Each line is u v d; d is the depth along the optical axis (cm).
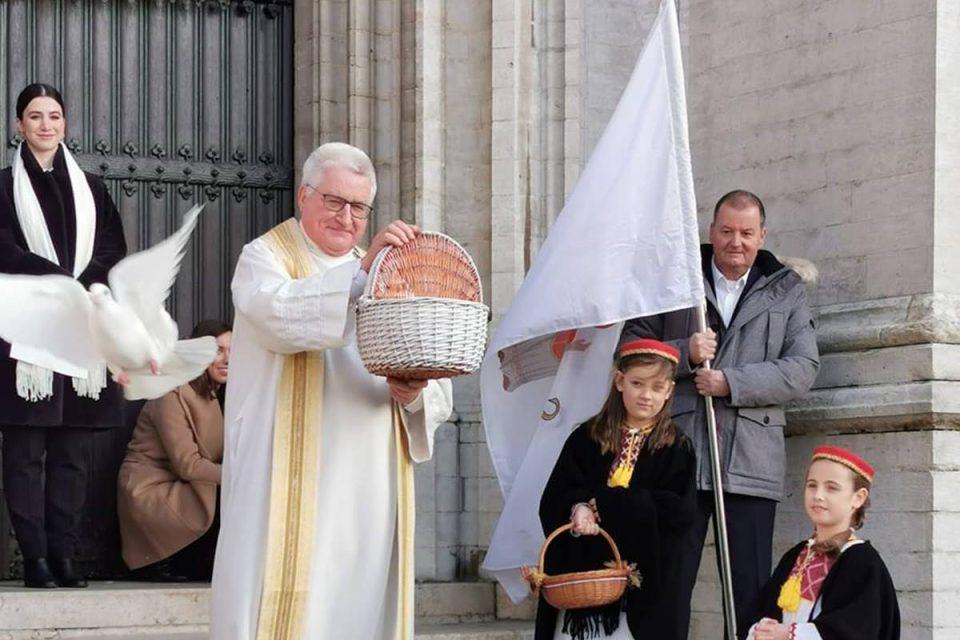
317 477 665
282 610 654
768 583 712
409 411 683
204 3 1127
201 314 1115
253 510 664
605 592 755
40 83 1029
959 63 930
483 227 1059
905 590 895
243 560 661
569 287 827
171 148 1120
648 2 1095
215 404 1011
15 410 899
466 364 635
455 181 1066
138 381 620
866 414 914
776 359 888
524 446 895
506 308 1041
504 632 943
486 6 1066
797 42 998
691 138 1057
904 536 898
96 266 941
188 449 991
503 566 878
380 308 629
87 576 1053
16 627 870
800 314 901
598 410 858
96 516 1059
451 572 1038
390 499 681
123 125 1111
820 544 698
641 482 782
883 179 947
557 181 1060
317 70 1091
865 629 673
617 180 828
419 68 1059
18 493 916
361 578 671
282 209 1134
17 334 598
